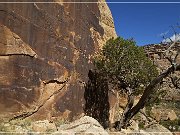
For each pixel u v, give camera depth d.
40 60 15.26
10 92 13.52
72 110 17.81
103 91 21.75
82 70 19.23
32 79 14.70
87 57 20.11
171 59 19.67
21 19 14.20
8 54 13.55
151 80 20.64
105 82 22.02
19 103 13.92
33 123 14.02
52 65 16.12
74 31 18.47
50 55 16.00
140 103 19.64
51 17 16.20
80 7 19.36
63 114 16.95
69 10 17.95
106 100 22.11
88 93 19.81
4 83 13.32
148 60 21.19
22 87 14.11
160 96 23.42
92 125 12.36
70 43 17.92
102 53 21.41
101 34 23.23
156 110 30.98
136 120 25.14
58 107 16.53
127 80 20.36
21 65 14.12
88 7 20.81
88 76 20.06
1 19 13.24
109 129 18.72
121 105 25.86
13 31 13.77
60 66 16.80
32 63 14.73
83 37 19.66
